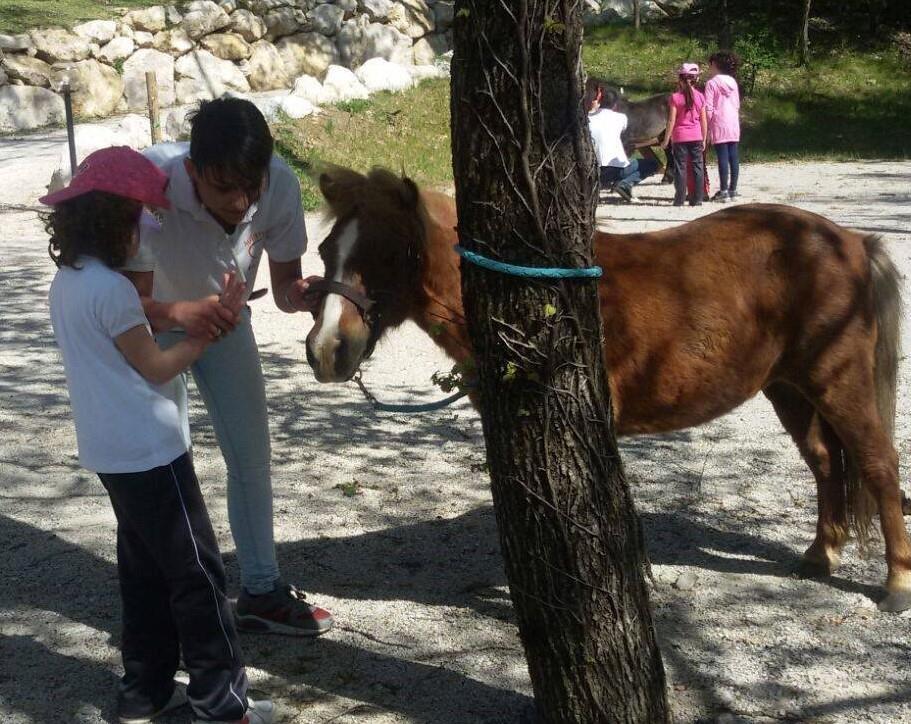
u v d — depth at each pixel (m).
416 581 4.44
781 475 5.59
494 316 2.90
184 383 3.64
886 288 4.15
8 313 9.38
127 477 3.04
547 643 3.06
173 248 3.51
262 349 8.30
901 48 25.27
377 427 6.45
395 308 3.75
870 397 4.06
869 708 3.45
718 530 4.89
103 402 3.01
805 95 22.75
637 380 3.96
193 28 20.06
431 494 5.39
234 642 3.26
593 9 26.52
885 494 4.09
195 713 3.32
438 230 3.79
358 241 3.61
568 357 2.90
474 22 2.75
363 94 19.30
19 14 19.84
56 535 4.92
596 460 2.96
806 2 24.19
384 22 22.20
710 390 4.04
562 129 2.79
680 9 26.81
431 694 3.59
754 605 4.17
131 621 3.34
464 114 2.83
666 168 17.09
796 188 15.70
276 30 20.97
